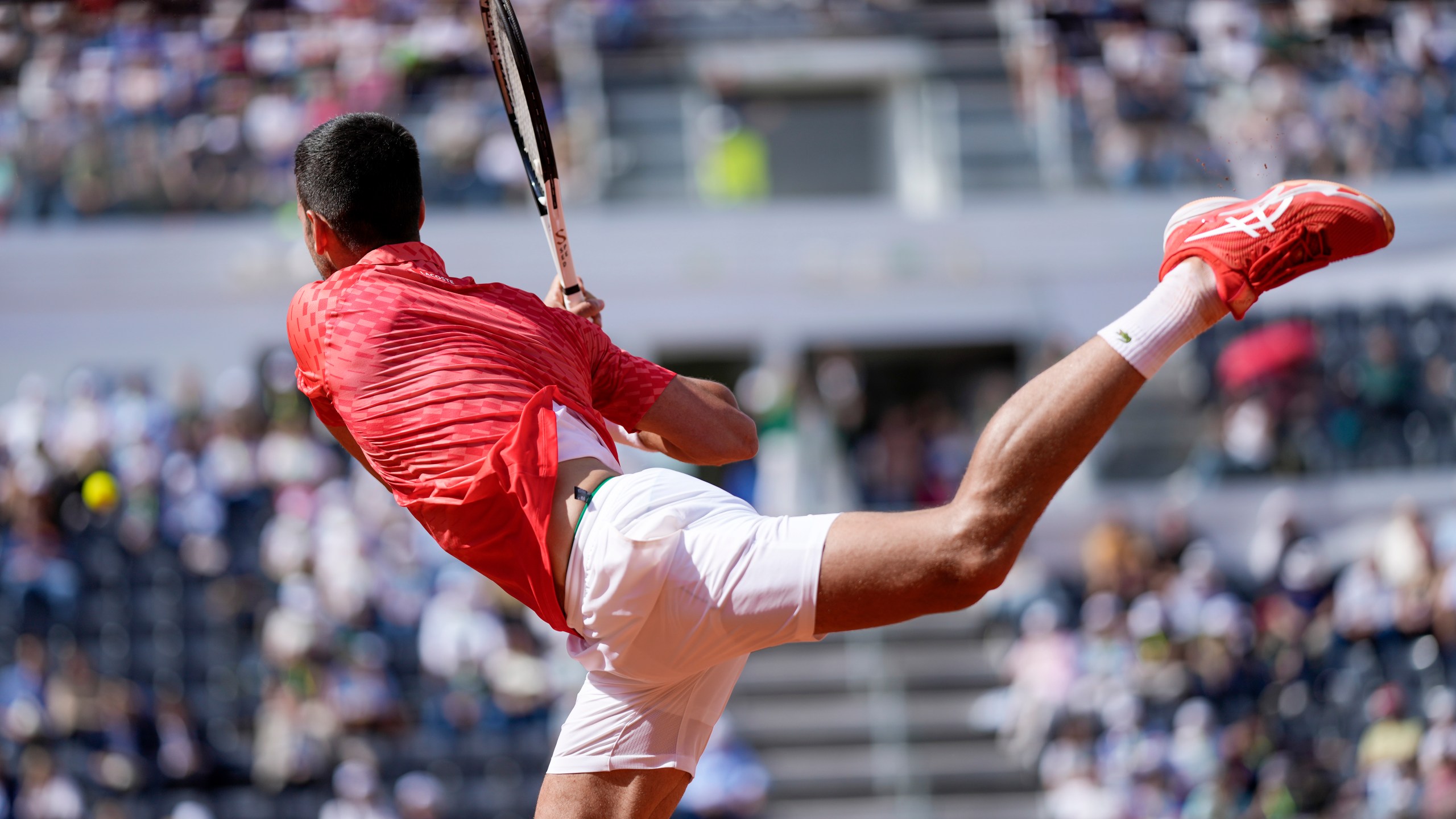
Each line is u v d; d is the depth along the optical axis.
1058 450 7.18
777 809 33.94
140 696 34.03
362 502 37.09
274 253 47.41
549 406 7.85
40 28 47.12
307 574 35.78
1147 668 35.66
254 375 47.81
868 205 51.09
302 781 32.34
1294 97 49.59
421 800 31.84
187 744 32.78
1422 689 36.34
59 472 37.25
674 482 7.84
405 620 35.47
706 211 50.28
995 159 51.28
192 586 36.25
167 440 38.41
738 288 50.72
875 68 51.66
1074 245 50.81
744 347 51.66
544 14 50.28
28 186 46.91
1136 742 34.06
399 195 8.55
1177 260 7.49
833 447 41.84
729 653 7.67
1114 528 38.97
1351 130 49.78
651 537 7.43
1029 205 50.94
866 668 37.16
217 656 35.41
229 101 47.78
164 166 47.47
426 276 8.24
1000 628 38.47
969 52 51.81
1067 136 51.09
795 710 36.12
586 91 50.12
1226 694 35.94
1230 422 44.62
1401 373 44.72
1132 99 50.94
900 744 35.44
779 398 41.41
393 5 48.88
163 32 47.88
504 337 8.13
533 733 33.78
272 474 38.00
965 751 35.84
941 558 7.20
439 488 7.76
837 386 50.91
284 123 47.62
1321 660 37.28
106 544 36.62
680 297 50.62
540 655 35.25
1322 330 46.34
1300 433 43.62
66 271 46.56
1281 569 39.06
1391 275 50.56
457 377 7.88
